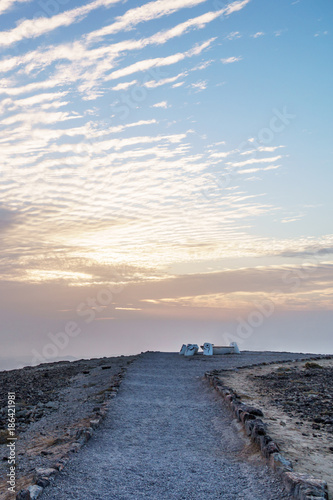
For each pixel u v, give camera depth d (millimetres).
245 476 8789
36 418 16125
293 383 20188
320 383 20047
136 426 13406
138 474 9039
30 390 22750
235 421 13297
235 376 23266
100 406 16047
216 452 10797
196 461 9977
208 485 8398
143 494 7945
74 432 12508
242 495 7828
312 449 9930
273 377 22500
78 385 23719
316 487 7184
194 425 13648
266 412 13906
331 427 11961
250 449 10484
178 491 8102
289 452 9609
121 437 12117
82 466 9398
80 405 17406
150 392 19266
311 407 14570
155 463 9828
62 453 10367
